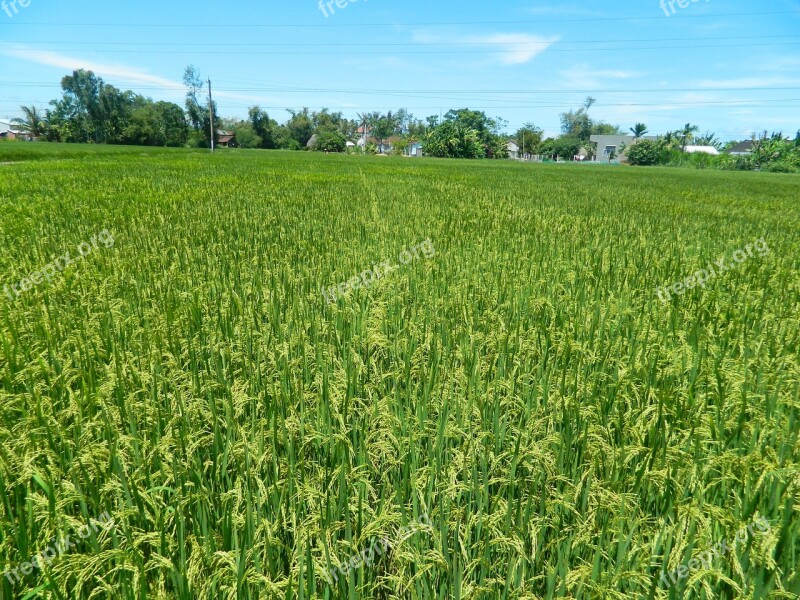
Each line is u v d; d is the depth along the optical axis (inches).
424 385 133.5
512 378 137.3
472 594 81.7
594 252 313.7
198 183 745.6
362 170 1323.8
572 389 134.0
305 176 986.7
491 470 108.3
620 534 87.2
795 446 110.0
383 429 111.0
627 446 109.0
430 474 100.7
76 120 3809.1
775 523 89.4
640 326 179.8
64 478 102.7
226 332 171.6
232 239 332.2
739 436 116.2
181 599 78.2
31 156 1635.1
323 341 169.5
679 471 105.5
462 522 98.0
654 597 79.7
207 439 112.1
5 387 128.6
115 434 111.3
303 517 95.0
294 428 116.7
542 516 95.3
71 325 171.3
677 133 4284.0
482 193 725.9
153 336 159.3
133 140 3831.2
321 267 258.4
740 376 136.3
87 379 133.8
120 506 92.9
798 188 1157.1
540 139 5260.8
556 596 83.9
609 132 5959.6
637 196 769.6
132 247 294.0
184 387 134.3
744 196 852.6
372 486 108.2
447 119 4613.7
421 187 801.6
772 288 246.5
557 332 175.2
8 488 96.0
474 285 227.5
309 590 79.1
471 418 129.8
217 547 87.4
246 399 122.3
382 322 180.1
